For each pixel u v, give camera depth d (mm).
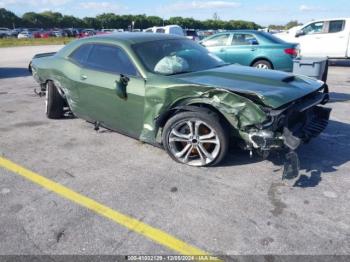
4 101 7129
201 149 3633
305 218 2795
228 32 9766
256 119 3133
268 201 3057
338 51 12820
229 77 3732
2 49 25344
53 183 3473
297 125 3633
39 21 104812
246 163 3805
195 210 2939
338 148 4246
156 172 3668
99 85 4262
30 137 4855
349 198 3088
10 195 3244
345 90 7984
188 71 3994
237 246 2480
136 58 3955
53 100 5422
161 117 3709
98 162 3961
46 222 2803
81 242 2553
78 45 4910
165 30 20734
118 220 2822
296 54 9109
